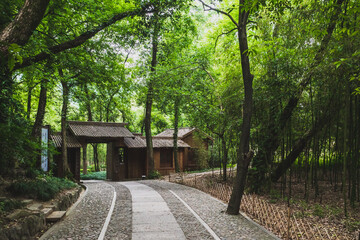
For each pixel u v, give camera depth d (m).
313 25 7.75
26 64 6.88
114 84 11.47
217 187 10.50
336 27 7.21
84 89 14.56
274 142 10.15
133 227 6.05
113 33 11.19
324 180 11.94
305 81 8.19
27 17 5.46
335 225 6.16
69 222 6.43
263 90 9.57
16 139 5.75
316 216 6.91
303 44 8.23
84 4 9.21
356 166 7.95
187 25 14.79
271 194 9.85
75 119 24.72
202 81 15.00
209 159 24.73
